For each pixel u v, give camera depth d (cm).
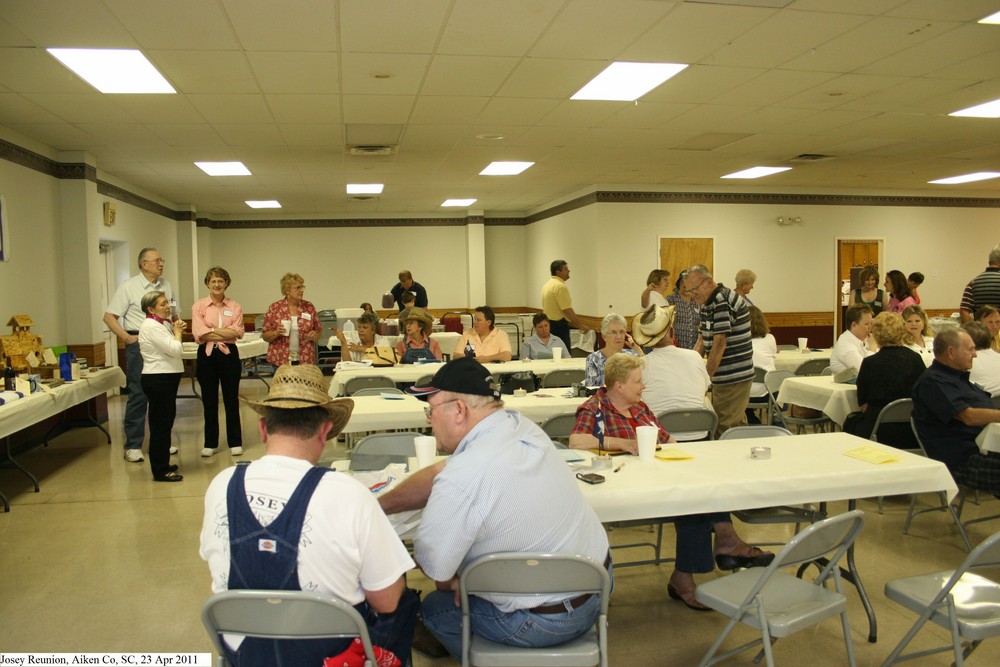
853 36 451
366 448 311
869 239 1189
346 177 974
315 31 422
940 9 409
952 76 543
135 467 557
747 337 436
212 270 566
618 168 939
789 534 390
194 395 884
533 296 1438
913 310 584
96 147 741
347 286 1450
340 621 162
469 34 434
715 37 449
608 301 1082
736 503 245
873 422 421
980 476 344
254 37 429
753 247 1140
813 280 1171
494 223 1484
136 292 598
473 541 185
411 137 723
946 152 859
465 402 198
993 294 584
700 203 1112
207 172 904
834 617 289
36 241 706
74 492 488
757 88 567
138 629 292
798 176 1039
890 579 327
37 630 291
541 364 598
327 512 161
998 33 448
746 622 214
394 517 221
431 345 639
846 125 704
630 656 263
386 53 464
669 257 1103
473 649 195
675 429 362
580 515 197
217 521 164
